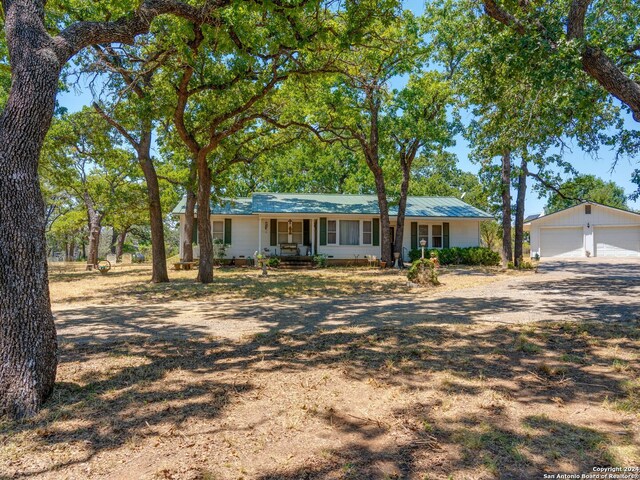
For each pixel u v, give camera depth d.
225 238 23.25
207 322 7.23
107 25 4.55
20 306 3.42
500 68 8.63
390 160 22.41
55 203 29.45
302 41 8.02
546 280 13.18
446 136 18.58
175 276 17.05
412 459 2.60
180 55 9.21
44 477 2.43
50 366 3.63
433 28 18.06
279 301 9.80
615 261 21.14
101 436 2.95
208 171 13.92
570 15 6.81
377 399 3.59
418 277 12.98
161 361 4.82
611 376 4.04
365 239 23.38
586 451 2.67
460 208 24.89
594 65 6.61
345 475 2.43
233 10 6.84
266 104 13.79
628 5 8.90
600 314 7.10
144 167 14.23
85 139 15.66
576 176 17.89
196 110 13.42
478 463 2.54
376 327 6.47
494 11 7.39
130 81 11.42
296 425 3.11
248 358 4.91
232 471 2.49
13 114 3.54
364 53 13.12
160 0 5.40
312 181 34.94
